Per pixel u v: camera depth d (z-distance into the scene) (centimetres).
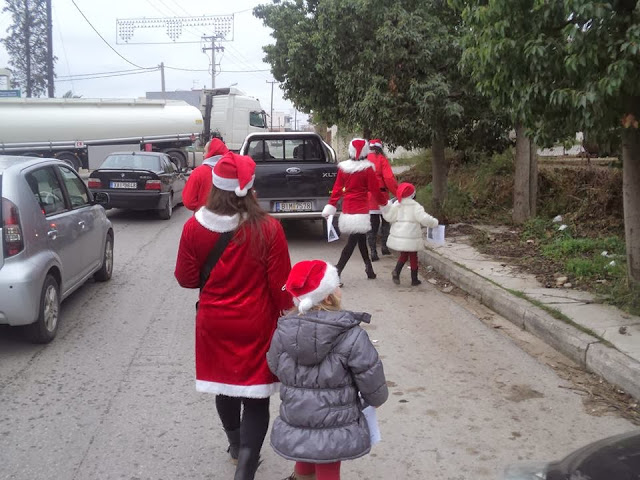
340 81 1151
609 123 568
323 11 1162
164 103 2734
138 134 2602
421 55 1026
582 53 515
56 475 365
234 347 325
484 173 1367
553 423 433
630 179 638
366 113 1068
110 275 862
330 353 280
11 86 4103
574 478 220
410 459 386
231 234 321
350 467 377
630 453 230
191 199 618
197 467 377
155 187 1386
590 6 481
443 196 1236
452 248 980
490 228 1134
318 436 278
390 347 591
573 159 1433
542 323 606
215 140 645
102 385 498
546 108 591
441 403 466
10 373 520
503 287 736
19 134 2269
